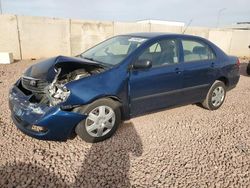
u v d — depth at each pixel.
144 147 3.62
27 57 12.97
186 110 5.26
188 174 3.04
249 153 3.62
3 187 2.65
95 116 3.55
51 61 3.77
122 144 3.67
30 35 12.75
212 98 5.20
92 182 2.81
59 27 13.36
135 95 3.92
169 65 4.29
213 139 4.00
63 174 2.93
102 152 3.43
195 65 4.67
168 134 4.08
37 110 3.25
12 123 4.21
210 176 3.03
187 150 3.60
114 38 4.91
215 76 5.07
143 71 3.94
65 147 3.51
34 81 3.40
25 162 3.12
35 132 3.34
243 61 16.20
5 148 3.41
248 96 6.74
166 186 2.81
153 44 4.17
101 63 3.97
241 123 4.73
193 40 4.81
